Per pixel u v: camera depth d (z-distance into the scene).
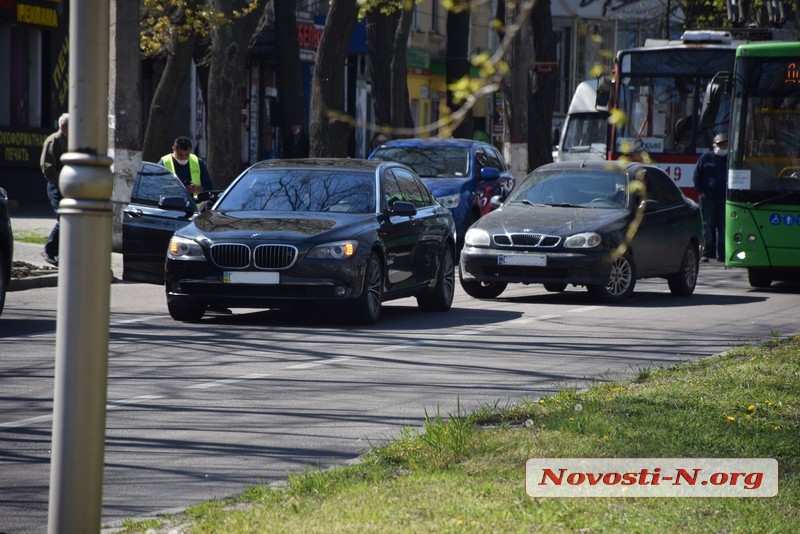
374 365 38.47
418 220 52.78
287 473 24.14
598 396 30.77
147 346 41.84
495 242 57.62
